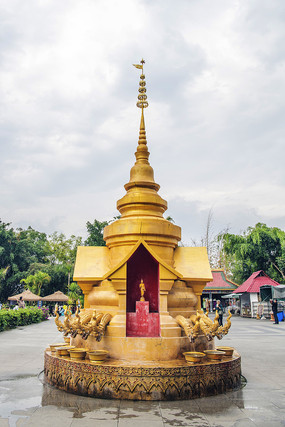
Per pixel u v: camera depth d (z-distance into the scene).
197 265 10.37
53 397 7.50
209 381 7.71
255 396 7.71
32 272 58.62
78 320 7.93
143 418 6.27
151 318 9.18
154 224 10.01
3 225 62.41
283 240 44.22
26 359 12.07
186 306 9.88
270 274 47.66
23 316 27.33
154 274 10.11
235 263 53.53
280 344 16.50
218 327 8.03
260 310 36.00
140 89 11.88
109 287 9.53
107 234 10.59
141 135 11.70
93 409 6.73
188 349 8.64
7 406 6.92
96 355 7.91
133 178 11.30
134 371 7.34
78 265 10.17
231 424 6.05
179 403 7.10
